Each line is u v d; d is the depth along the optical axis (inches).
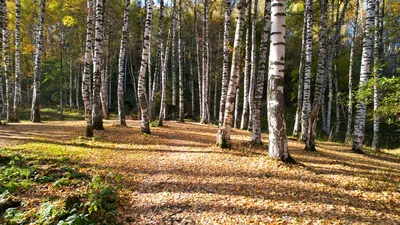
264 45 399.2
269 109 288.2
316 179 242.1
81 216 150.7
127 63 1713.8
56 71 1207.6
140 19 943.7
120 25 954.1
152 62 1489.9
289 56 1098.1
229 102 364.8
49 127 525.7
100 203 173.8
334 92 1007.6
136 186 227.8
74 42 1039.6
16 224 154.9
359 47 906.7
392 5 469.4
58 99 1375.5
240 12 354.3
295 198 199.3
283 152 284.0
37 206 180.1
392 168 318.7
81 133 451.2
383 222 163.3
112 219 160.7
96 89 486.9
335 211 177.8
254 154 334.6
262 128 965.2
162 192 214.1
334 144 559.5
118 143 395.9
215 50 1042.7
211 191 214.5
